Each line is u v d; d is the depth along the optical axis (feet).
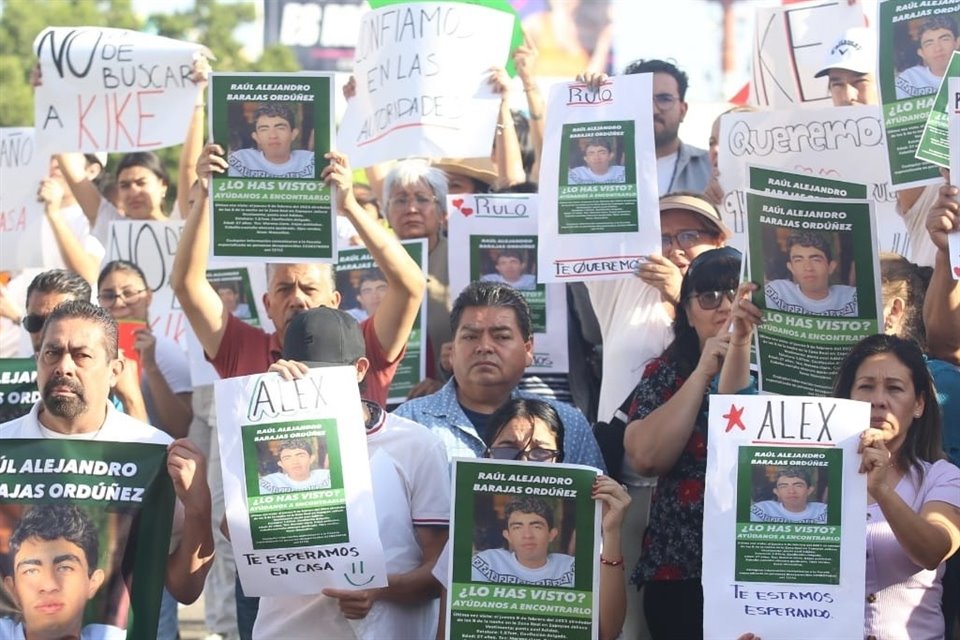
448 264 25.86
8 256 29.01
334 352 17.90
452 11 23.81
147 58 26.27
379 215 30.45
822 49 25.76
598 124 22.16
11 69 72.49
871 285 18.76
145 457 16.93
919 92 20.94
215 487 27.12
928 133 19.72
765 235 18.98
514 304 20.11
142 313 26.81
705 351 19.44
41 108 26.35
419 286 20.81
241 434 16.92
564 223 22.09
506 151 27.84
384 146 23.72
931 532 16.66
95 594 16.58
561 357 24.45
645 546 19.93
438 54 23.68
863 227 18.76
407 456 17.92
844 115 23.97
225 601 27.04
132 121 26.25
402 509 17.76
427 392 23.62
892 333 20.66
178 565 17.06
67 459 16.79
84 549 16.63
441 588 17.74
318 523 16.81
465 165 28.86
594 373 25.23
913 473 17.61
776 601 16.37
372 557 16.81
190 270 20.85
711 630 16.38
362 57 24.31
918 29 20.97
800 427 16.56
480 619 16.76
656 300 22.91
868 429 16.51
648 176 21.99
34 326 21.67
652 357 22.62
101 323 17.34
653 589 19.74
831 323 18.80
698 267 20.39
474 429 19.89
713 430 16.65
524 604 16.75
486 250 24.88
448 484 17.99
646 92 22.13
